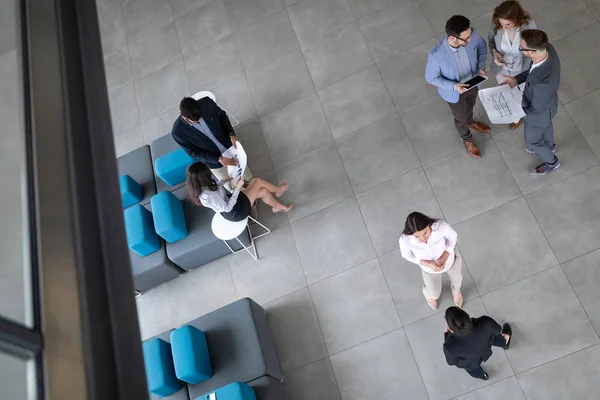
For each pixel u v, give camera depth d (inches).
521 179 203.6
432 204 210.1
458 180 210.8
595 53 216.1
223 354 187.0
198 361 179.9
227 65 272.1
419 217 146.9
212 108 201.3
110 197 53.7
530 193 200.4
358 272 206.8
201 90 269.7
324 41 259.9
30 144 50.6
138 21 304.5
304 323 204.1
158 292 227.6
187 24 292.5
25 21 57.8
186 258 216.7
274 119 248.7
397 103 233.9
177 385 187.6
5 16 57.7
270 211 228.2
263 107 253.8
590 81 212.1
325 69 252.8
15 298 44.4
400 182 217.8
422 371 185.2
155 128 270.5
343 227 216.1
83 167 52.4
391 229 210.5
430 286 177.8
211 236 212.8
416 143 223.0
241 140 248.1
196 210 218.5
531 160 205.3
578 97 210.7
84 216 49.8
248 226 227.1
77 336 43.9
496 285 190.1
